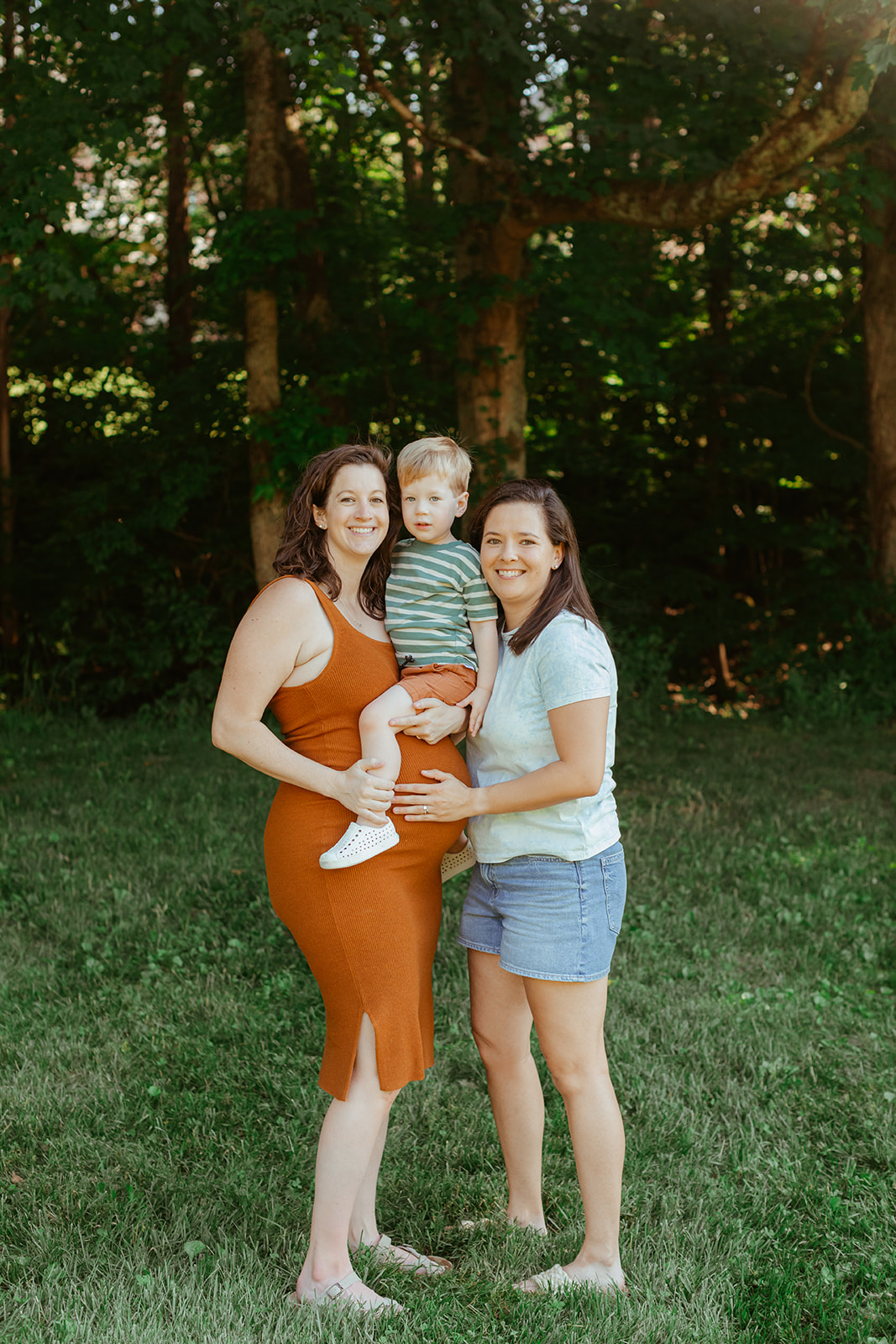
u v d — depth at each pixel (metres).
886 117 9.72
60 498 12.11
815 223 12.50
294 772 2.45
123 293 15.11
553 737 2.49
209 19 9.43
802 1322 2.49
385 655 2.58
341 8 7.48
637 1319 2.41
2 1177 2.97
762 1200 2.94
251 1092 3.50
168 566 11.82
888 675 11.61
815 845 6.40
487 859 2.62
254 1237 2.75
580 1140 2.59
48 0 8.34
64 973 4.39
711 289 14.50
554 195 9.24
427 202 13.20
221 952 4.62
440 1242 2.80
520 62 9.16
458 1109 3.40
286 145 11.30
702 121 9.63
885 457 12.55
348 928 2.46
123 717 11.78
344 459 2.54
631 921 5.07
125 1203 2.86
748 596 14.80
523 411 10.77
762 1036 3.90
